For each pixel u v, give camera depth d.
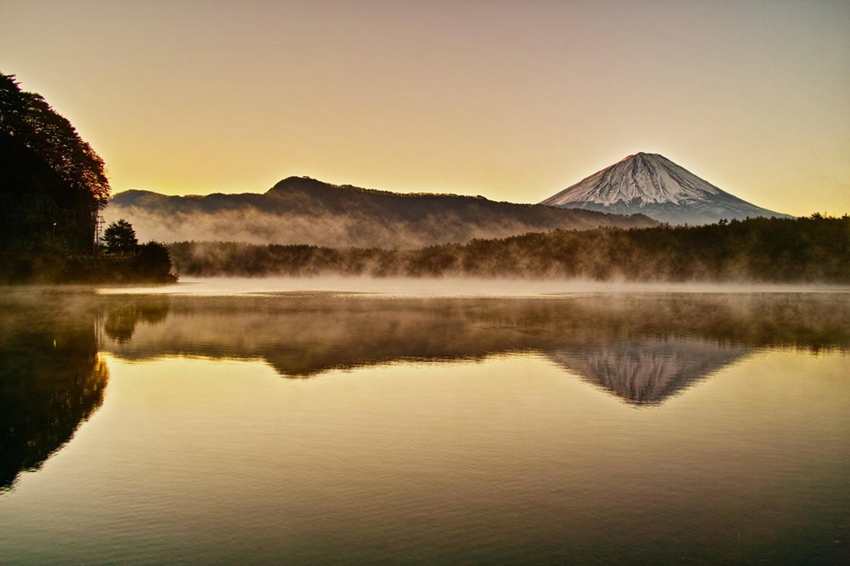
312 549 6.27
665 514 7.12
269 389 13.80
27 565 6.00
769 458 9.05
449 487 7.90
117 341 21.84
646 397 12.99
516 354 18.88
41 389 13.79
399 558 6.09
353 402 12.53
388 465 8.73
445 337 23.20
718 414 11.62
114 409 11.97
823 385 14.25
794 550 6.30
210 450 9.45
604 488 7.88
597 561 6.06
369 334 24.14
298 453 9.29
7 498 7.60
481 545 6.36
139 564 6.01
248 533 6.62
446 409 11.95
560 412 11.77
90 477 8.31
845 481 8.16
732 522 6.93
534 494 7.67
